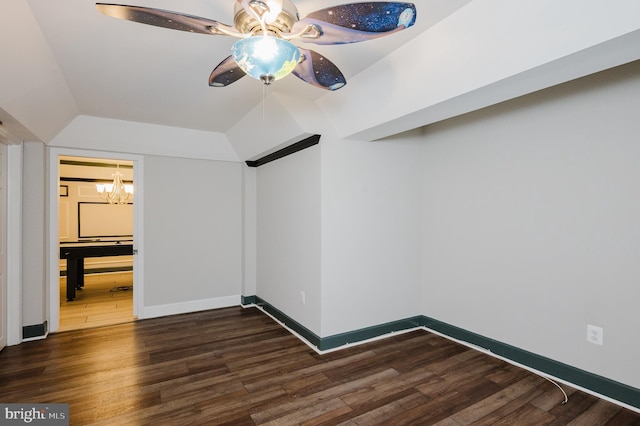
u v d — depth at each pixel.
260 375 2.42
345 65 2.15
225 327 3.45
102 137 3.39
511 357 2.59
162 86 2.52
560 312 2.30
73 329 3.38
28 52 1.80
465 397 2.12
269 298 3.91
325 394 2.16
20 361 2.63
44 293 3.17
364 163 3.04
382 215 3.15
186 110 3.08
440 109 2.12
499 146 2.69
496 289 2.71
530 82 1.70
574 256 2.23
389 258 3.19
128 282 5.70
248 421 1.89
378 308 3.12
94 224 6.35
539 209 2.42
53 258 3.28
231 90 2.58
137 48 1.95
